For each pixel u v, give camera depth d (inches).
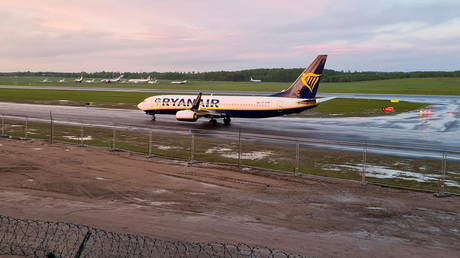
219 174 1077.8
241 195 887.1
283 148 1499.8
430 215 771.4
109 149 1429.6
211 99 2256.4
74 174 1044.5
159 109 2393.0
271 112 2121.1
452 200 874.8
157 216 726.5
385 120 2554.1
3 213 717.3
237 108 2171.5
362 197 886.4
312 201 850.8
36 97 4315.9
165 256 529.3
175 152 1395.2
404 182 1022.4
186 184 972.6
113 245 560.4
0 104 3454.7
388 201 859.4
